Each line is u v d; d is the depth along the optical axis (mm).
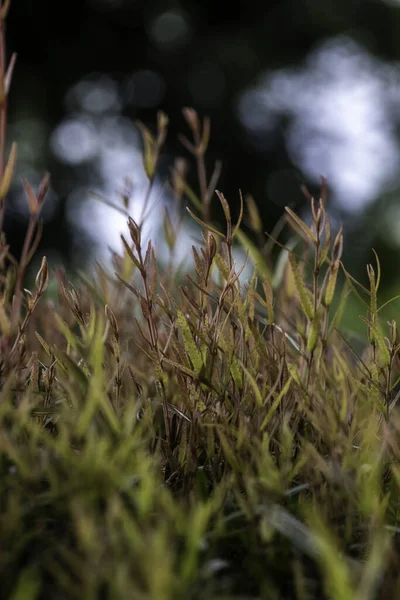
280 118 4887
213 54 4449
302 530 480
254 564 487
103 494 485
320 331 562
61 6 4188
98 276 666
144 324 621
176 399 571
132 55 4457
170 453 545
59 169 4258
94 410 517
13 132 4277
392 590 468
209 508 474
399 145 5270
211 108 4457
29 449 504
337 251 571
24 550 486
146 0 4422
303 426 558
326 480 515
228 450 513
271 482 498
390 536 493
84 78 4504
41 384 576
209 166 4445
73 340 533
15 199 3924
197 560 482
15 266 611
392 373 573
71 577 470
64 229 4047
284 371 562
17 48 4230
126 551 468
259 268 619
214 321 562
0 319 545
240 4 4648
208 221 666
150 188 638
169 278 664
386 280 4488
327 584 469
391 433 535
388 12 4953
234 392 552
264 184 4660
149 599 437
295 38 4684
